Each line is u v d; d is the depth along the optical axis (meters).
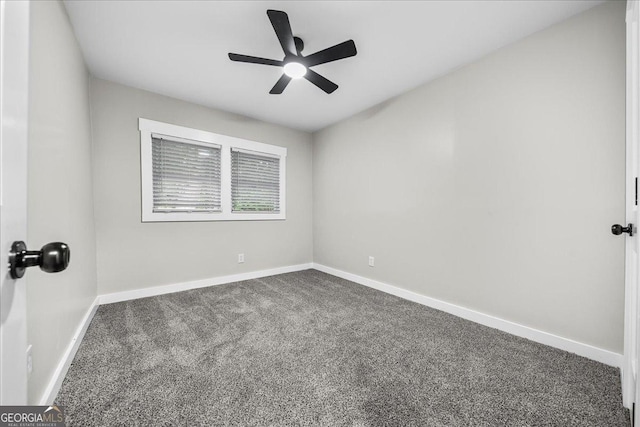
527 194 1.88
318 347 1.74
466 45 1.99
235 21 1.77
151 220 2.76
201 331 1.95
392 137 2.89
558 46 1.74
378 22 1.77
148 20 1.75
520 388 1.35
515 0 1.57
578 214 1.67
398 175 2.83
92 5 1.61
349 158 3.46
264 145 3.59
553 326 1.78
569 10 1.64
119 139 2.58
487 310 2.10
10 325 0.44
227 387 1.34
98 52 2.08
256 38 1.94
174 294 2.83
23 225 0.48
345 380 1.40
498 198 2.03
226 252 3.31
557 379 1.42
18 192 0.46
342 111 3.27
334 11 1.67
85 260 2.00
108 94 2.52
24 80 0.48
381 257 3.03
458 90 2.29
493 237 2.06
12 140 0.44
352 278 3.41
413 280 2.68
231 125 3.30
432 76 2.43
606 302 1.58
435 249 2.48
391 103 2.89
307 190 4.11
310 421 1.13
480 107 2.14
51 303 1.27
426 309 2.44
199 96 2.86
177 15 1.71
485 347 1.75
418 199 2.63
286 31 1.56
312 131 4.08
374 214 3.12
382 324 2.10
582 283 1.66
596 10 1.59
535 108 1.84
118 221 2.59
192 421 1.12
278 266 3.80
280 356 1.63
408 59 2.17
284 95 2.84
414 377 1.43
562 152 1.73
